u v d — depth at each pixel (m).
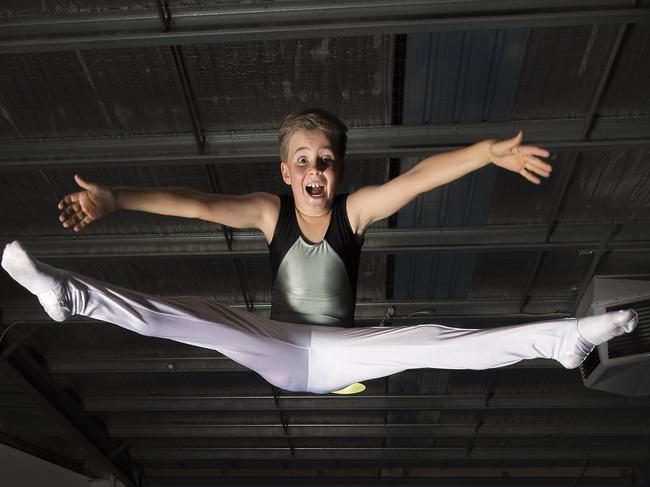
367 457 16.67
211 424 15.59
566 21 6.41
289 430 15.73
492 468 17.45
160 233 9.68
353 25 6.50
